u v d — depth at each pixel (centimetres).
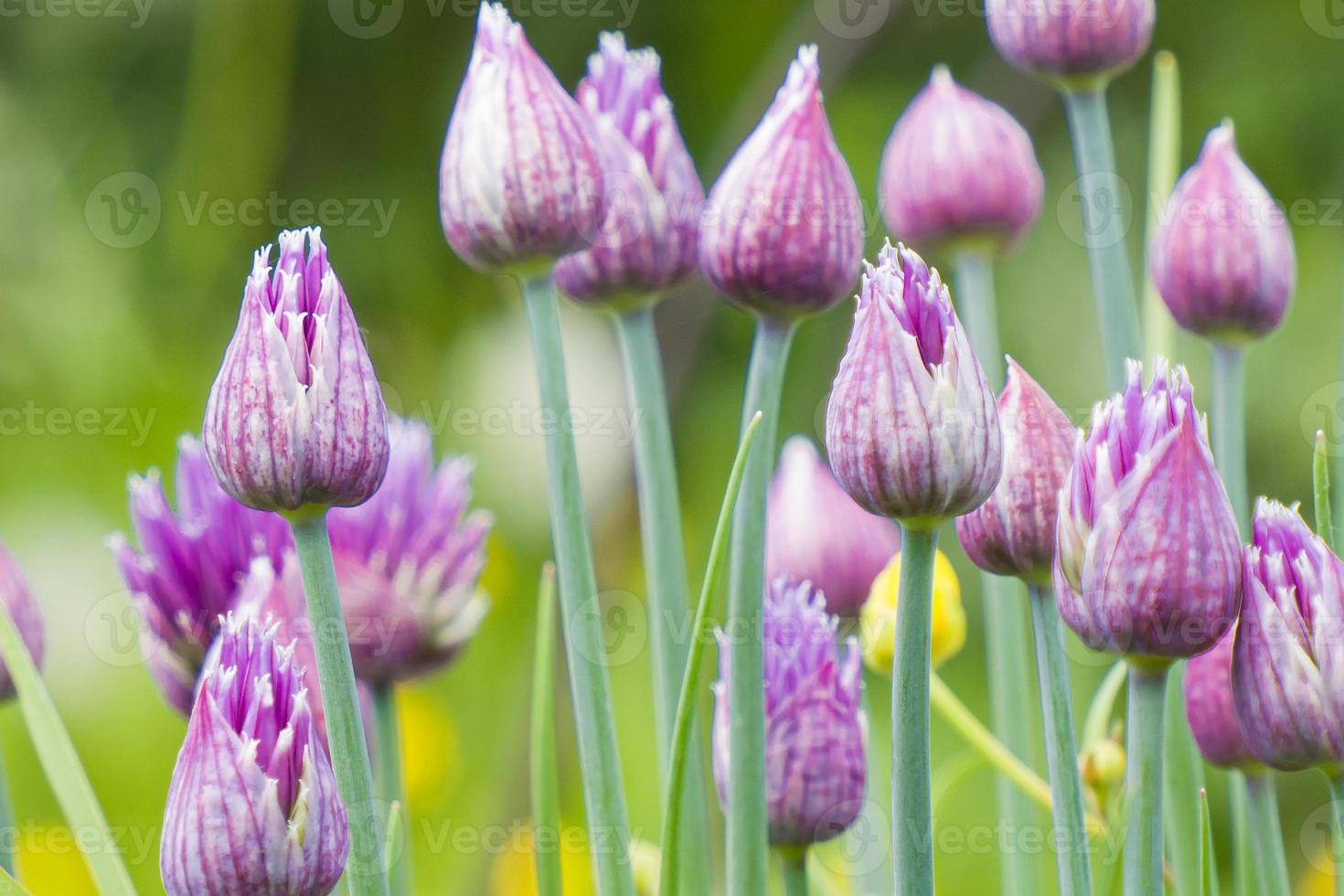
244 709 49
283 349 49
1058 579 50
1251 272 54
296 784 49
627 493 72
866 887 56
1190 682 51
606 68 54
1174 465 49
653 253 54
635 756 75
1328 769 50
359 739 50
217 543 54
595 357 82
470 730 78
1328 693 49
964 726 54
